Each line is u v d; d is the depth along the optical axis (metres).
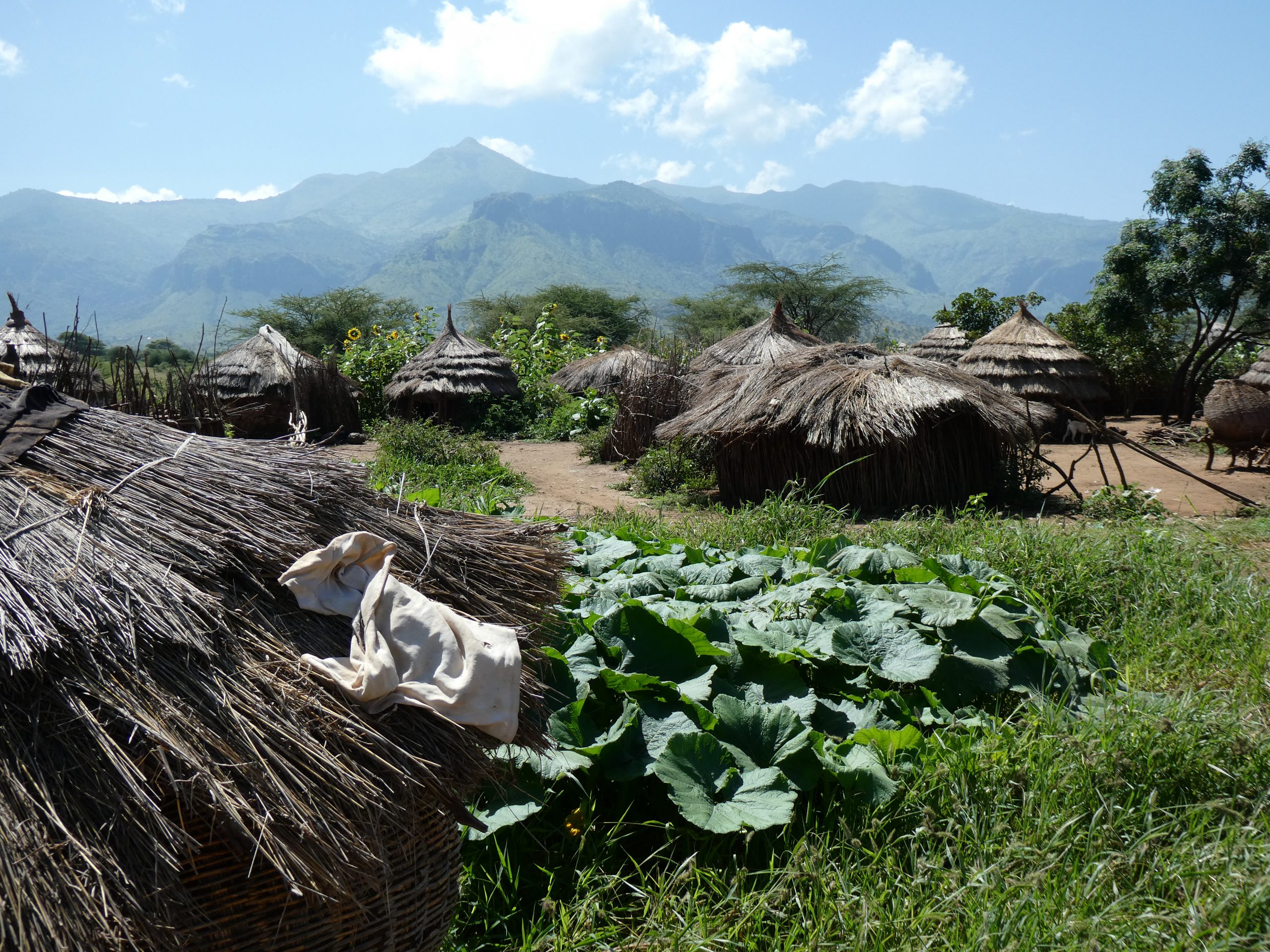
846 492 9.91
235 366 16.69
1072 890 2.79
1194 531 7.91
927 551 6.70
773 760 3.31
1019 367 17.19
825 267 46.88
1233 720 3.73
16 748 1.61
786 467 10.20
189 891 1.73
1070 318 23.33
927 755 3.55
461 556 2.58
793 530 7.47
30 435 2.22
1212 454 13.05
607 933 2.75
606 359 21.48
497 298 51.34
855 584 4.75
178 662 1.85
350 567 2.25
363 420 20.56
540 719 2.49
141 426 2.45
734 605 4.62
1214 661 4.86
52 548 1.92
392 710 2.02
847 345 11.25
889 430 9.38
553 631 3.26
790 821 2.98
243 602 2.06
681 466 11.78
